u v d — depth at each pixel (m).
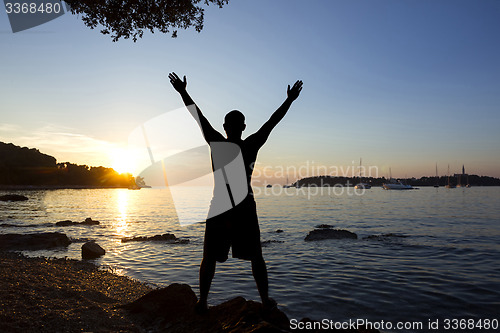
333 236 14.91
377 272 8.48
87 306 3.69
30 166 155.62
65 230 18.75
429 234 16.64
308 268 8.98
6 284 4.16
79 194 107.69
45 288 4.22
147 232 17.98
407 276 8.04
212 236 3.06
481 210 36.16
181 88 3.00
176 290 3.82
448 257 10.65
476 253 11.34
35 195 85.94
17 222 23.17
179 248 12.48
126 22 6.47
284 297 6.34
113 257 10.63
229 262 9.36
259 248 3.02
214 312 3.29
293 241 14.41
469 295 6.48
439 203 52.59
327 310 5.63
